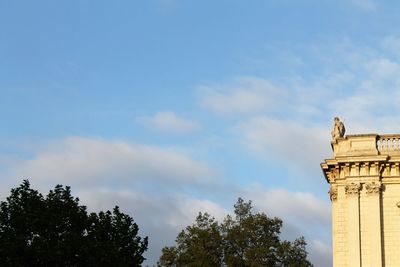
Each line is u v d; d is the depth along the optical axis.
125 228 74.44
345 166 71.44
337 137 73.50
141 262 74.19
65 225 71.75
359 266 68.88
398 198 70.31
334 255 70.62
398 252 69.19
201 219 101.69
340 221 71.06
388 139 71.69
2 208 71.75
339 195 71.69
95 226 73.25
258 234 98.81
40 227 70.81
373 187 70.44
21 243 67.50
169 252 101.19
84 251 68.56
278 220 99.69
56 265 68.50
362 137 72.12
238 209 101.75
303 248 98.38
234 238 98.12
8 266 67.25
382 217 70.25
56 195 73.44
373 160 70.44
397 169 70.62
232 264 96.31
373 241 69.31
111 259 70.25
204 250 98.12
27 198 72.25
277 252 96.94
